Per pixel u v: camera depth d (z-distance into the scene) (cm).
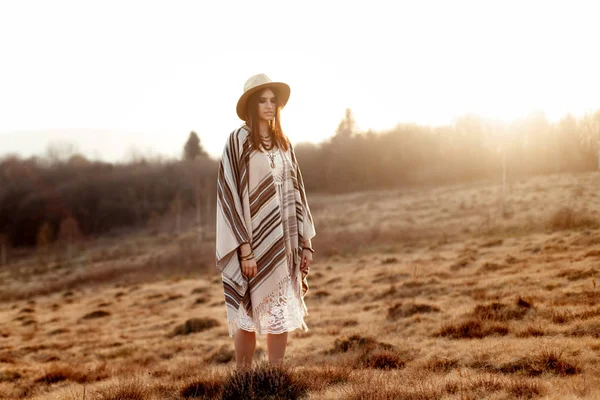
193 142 12862
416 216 4066
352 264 2572
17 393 745
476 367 548
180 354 1122
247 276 385
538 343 597
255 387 371
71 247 7150
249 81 388
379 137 8731
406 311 1109
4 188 9612
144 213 9094
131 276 3672
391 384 411
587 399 345
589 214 2592
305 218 409
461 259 1983
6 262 6806
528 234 2502
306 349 892
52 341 1593
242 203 385
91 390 544
